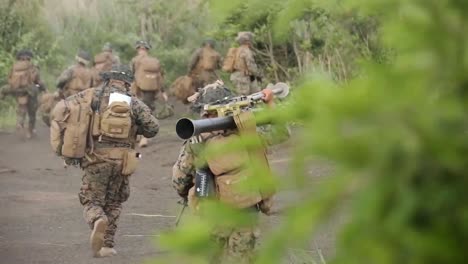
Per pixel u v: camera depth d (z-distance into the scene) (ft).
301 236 9.15
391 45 9.64
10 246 70.33
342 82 9.59
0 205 88.17
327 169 9.29
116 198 65.10
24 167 114.52
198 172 38.47
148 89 142.10
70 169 113.60
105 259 64.54
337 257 9.20
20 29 187.83
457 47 9.20
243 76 132.87
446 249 8.70
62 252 68.23
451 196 8.83
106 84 63.77
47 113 139.95
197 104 42.83
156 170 110.11
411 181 8.91
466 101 9.07
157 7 190.39
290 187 9.34
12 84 143.64
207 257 10.78
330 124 9.04
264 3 11.64
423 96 9.04
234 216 10.72
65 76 135.74
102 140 63.21
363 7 10.07
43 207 87.40
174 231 10.80
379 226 8.91
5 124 155.43
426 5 9.35
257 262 9.50
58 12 194.18
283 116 10.07
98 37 195.62
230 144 11.09
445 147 8.82
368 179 9.04
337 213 9.18
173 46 192.44
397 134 8.94
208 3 11.91
